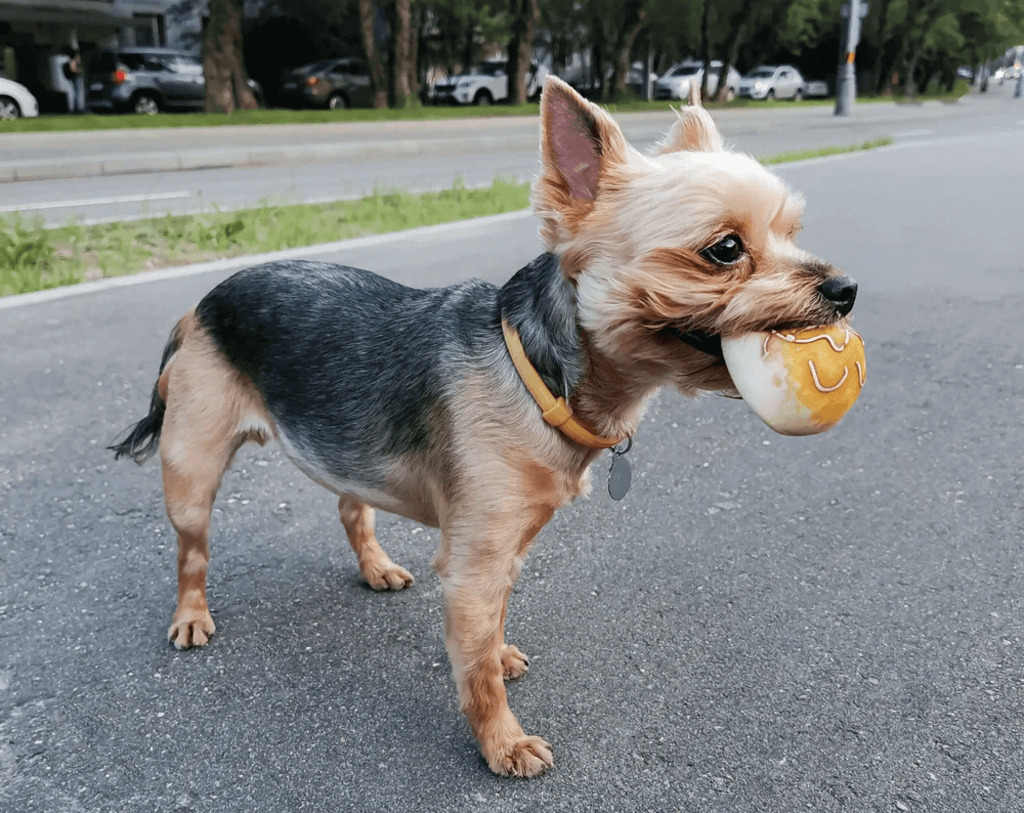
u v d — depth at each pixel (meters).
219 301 0.57
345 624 0.61
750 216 0.38
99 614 0.61
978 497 0.76
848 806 0.45
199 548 0.59
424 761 0.49
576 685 0.54
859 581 0.64
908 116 5.78
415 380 0.48
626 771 0.48
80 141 3.19
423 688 0.55
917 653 0.56
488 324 0.47
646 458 0.85
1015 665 0.55
